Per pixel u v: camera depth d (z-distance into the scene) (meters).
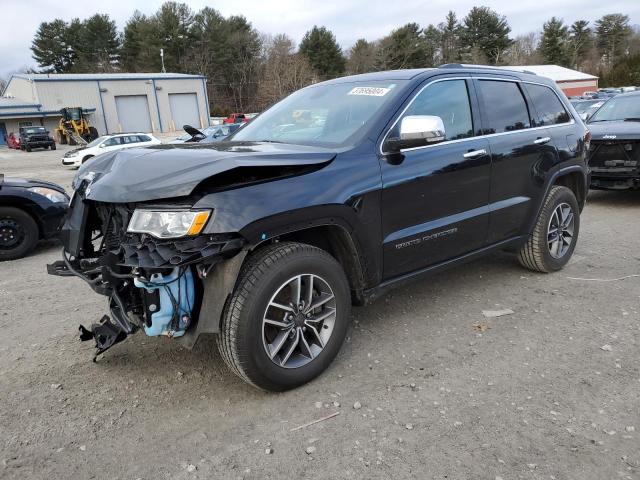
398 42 69.88
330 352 3.29
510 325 4.03
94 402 3.12
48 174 21.52
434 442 2.68
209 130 22.05
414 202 3.63
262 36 81.44
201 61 76.88
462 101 4.10
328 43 73.12
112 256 2.91
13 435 2.81
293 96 4.55
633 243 6.27
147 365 3.55
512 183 4.43
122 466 2.58
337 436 2.75
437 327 4.02
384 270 3.59
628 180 8.16
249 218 2.77
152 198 2.73
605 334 3.83
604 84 64.31
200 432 2.82
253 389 3.23
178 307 2.89
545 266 5.04
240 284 2.88
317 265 3.12
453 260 4.11
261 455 2.63
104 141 25.39
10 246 6.53
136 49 82.31
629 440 2.66
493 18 83.19
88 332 3.53
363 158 3.37
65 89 51.53
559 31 83.62
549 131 4.83
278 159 3.00
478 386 3.19
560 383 3.20
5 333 4.14
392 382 3.25
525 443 2.66
